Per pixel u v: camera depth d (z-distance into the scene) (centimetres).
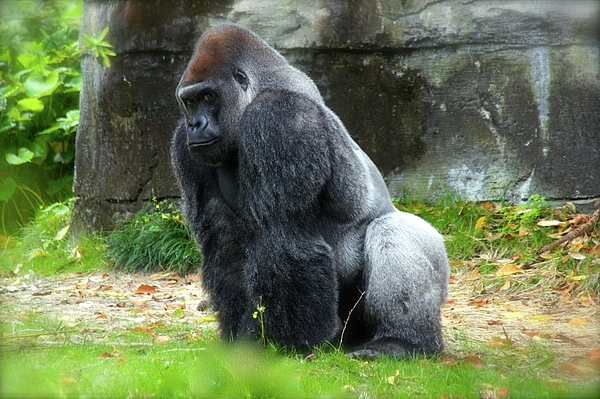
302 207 1181
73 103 2889
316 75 2211
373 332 1268
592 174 2141
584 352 1270
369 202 1284
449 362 1169
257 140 1172
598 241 1883
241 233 1241
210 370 969
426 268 1221
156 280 2077
